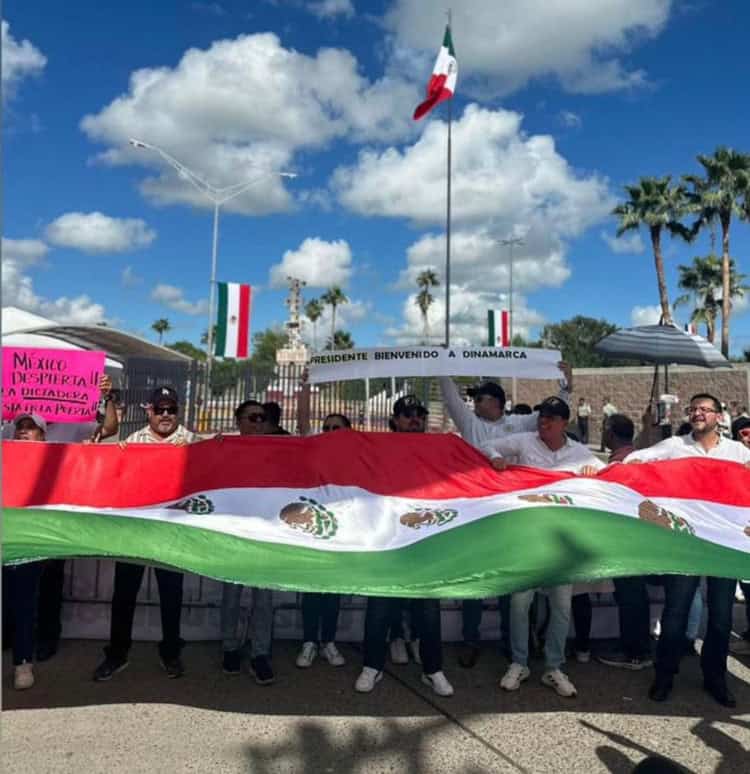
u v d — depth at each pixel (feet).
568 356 207.21
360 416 50.80
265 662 13.62
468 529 13.21
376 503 14.38
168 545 12.34
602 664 15.16
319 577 11.37
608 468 15.34
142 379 44.04
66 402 19.72
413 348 17.53
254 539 13.03
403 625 15.11
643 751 11.32
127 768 10.43
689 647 15.67
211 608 15.71
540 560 11.68
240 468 14.76
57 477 14.48
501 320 73.05
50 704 12.48
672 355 23.08
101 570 15.70
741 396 84.23
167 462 14.76
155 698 12.83
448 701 13.06
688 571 11.27
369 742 11.43
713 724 12.32
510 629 13.89
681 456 15.70
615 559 11.69
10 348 19.54
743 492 14.99
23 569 12.97
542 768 10.75
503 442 15.65
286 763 10.71
